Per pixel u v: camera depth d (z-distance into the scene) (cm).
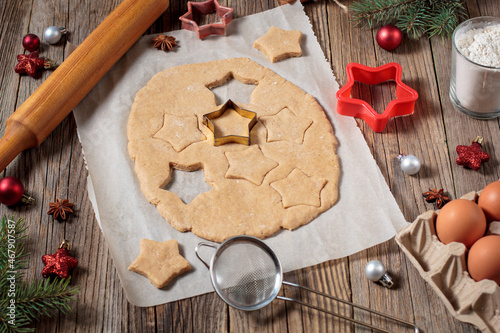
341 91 84
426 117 85
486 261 68
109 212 78
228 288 71
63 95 83
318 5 95
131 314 72
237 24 93
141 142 82
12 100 87
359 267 75
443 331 71
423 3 90
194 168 81
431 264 72
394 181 81
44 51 92
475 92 81
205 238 76
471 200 73
